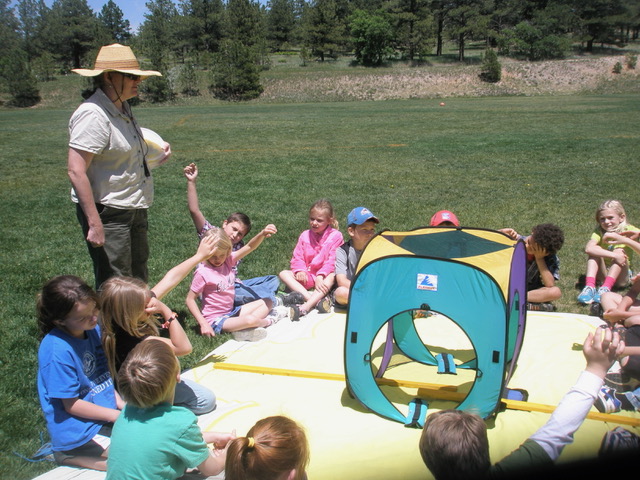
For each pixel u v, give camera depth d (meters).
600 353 2.41
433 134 19.62
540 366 3.72
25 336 4.62
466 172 12.13
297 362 3.88
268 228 4.77
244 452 2.06
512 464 2.37
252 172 12.57
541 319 4.60
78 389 2.81
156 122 28.08
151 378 2.33
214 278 4.54
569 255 6.63
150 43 58.00
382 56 76.75
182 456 2.40
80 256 6.87
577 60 65.00
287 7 110.25
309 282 5.25
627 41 71.25
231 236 5.03
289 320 4.69
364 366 3.14
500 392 2.91
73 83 62.94
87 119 4.02
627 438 2.69
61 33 92.75
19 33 110.88
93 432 2.79
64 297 2.70
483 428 2.12
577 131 19.36
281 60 81.25
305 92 61.72
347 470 2.67
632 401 3.09
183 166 13.53
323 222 5.21
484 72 63.31
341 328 4.49
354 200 9.70
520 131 19.81
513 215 8.50
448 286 2.94
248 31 78.69
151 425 2.38
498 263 3.01
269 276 5.16
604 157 13.52
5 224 8.33
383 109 35.97
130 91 4.25
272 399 3.36
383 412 3.12
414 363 3.79
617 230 5.21
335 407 3.25
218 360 3.97
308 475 2.63
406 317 3.72
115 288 3.04
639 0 66.62
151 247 7.18
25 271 6.30
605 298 4.49
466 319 2.93
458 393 3.25
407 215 8.62
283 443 2.07
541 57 70.38
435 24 79.88
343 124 24.52
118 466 2.35
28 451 3.15
